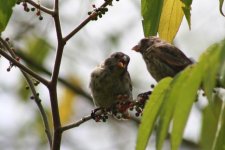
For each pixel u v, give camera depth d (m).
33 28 16.80
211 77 4.54
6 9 6.66
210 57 4.65
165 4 7.12
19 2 8.09
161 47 12.54
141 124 5.11
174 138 4.68
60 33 8.14
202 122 6.02
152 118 5.09
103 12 8.22
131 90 12.61
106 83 12.26
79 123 8.62
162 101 5.04
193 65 4.92
